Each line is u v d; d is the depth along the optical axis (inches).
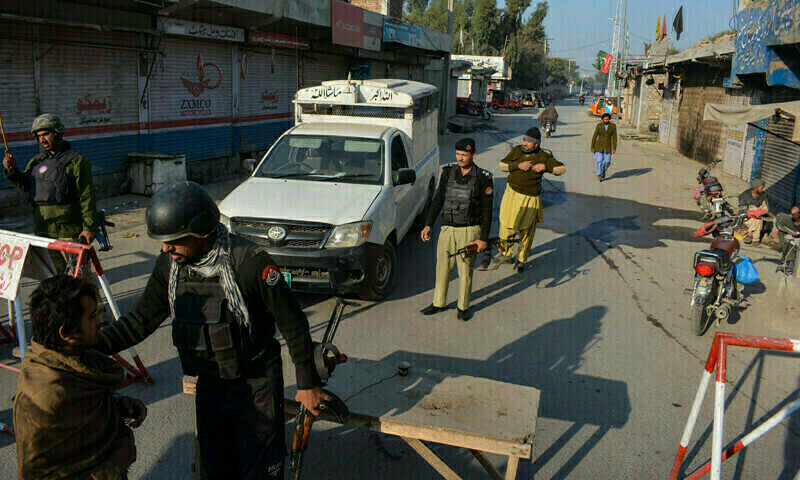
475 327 222.4
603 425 158.1
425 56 1095.6
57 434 78.8
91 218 188.1
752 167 554.3
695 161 776.3
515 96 2228.1
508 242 275.3
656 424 159.6
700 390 121.0
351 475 134.5
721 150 680.4
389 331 215.8
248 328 91.1
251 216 221.1
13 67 348.5
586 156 803.4
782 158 487.8
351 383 126.3
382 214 236.8
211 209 87.3
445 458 142.0
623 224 402.9
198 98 511.2
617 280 284.4
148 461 136.4
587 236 368.2
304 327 93.4
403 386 125.8
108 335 94.7
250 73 584.4
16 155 357.4
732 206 465.7
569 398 171.8
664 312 244.7
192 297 90.4
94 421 82.5
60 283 79.8
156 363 184.1
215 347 89.7
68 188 185.9
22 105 357.4
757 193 358.0
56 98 378.3
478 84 2005.4
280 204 228.7
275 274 89.7
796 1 405.4
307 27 636.7
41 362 78.9
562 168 267.3
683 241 361.1
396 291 259.1
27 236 151.6
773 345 109.3
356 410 114.5
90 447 82.9
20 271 151.5
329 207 228.1
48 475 80.3
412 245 334.3
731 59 611.5
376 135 277.1
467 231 219.1
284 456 97.9
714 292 229.3
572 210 444.1
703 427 158.9
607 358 199.3
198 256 89.0
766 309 250.7
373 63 896.3
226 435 98.4
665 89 1016.9
